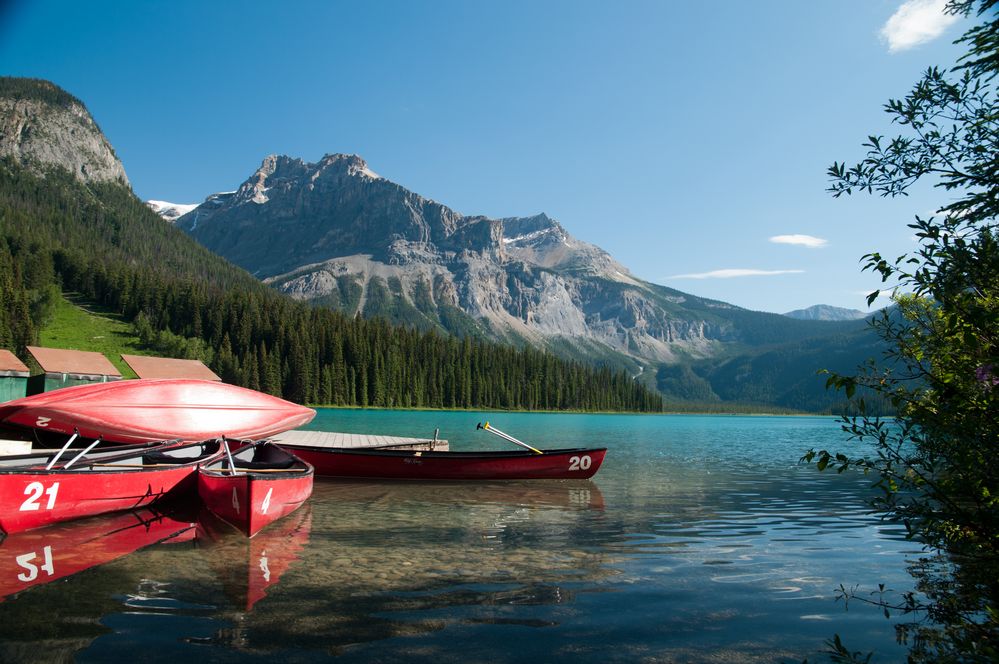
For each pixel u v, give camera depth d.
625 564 9.98
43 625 6.66
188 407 21.44
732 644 6.51
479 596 8.05
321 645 6.28
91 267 183.25
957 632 6.79
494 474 21.66
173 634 6.49
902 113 5.41
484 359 187.50
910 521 5.86
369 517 14.19
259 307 161.00
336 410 125.69
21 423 18.69
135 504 13.52
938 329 5.50
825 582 8.99
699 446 45.19
